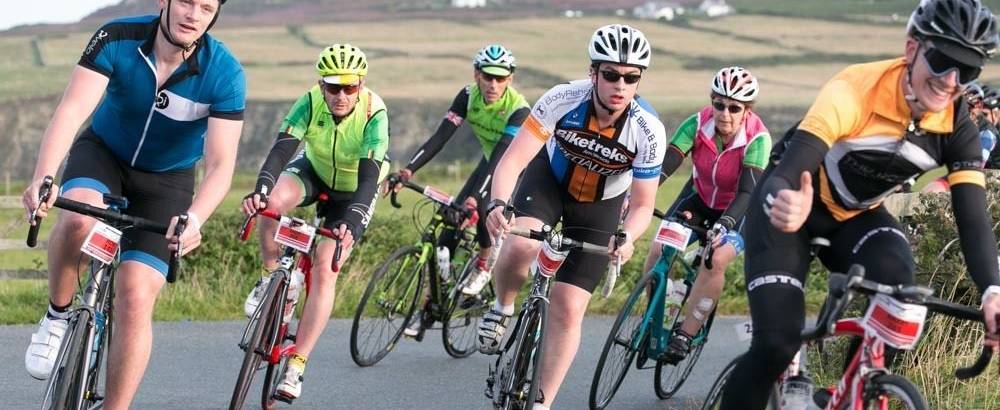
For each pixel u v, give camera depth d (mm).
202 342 21469
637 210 14000
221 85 11969
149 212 12703
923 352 16750
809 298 28094
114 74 11914
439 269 20516
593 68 13555
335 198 18078
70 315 12000
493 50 21359
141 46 11867
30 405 15805
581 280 14336
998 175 17984
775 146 11102
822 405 11086
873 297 9906
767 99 186125
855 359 10422
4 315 24266
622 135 13977
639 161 14047
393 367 19859
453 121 21906
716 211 19078
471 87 22016
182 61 11938
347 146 17234
